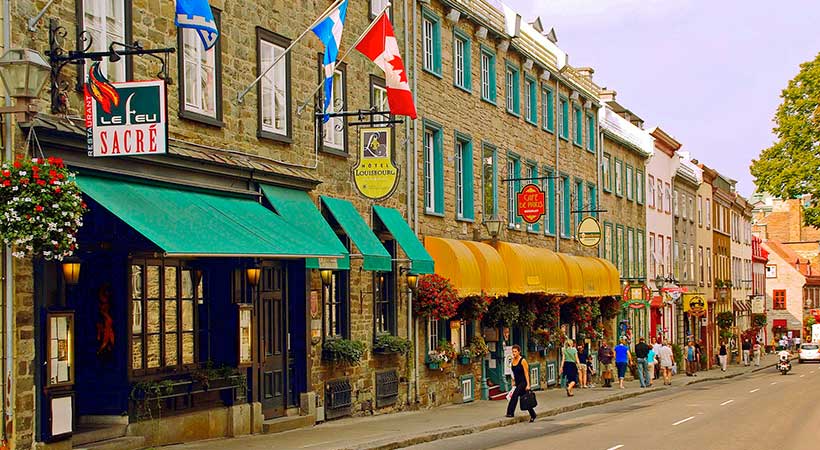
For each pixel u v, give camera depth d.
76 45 13.75
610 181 46.94
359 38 21.16
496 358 31.56
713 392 38.25
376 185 20.72
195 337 17.02
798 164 48.25
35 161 12.07
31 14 12.98
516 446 17.98
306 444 16.62
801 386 42.47
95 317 15.16
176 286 16.53
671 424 23.05
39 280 13.01
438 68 27.73
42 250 12.20
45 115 12.99
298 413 19.94
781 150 49.56
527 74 35.38
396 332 24.39
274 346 19.27
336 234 21.20
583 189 41.91
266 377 18.92
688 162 67.00
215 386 17.08
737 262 83.12
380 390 23.53
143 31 15.42
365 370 22.88
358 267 22.58
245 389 18.00
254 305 18.22
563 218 39.78
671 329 58.47
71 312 13.44
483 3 31.23
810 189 48.31
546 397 32.19
